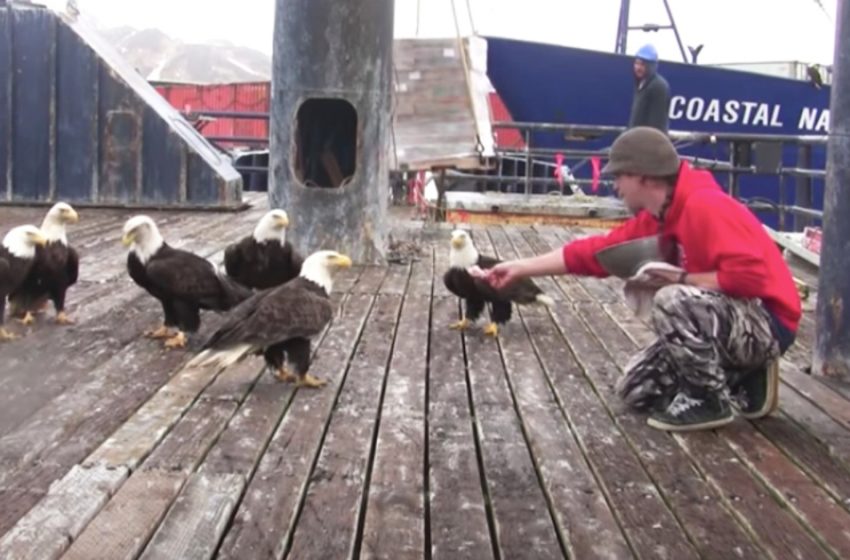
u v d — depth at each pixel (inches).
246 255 266.5
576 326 269.1
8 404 191.9
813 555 136.4
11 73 502.3
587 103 784.3
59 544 131.1
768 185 737.6
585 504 150.9
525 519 145.6
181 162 508.4
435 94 458.6
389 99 362.6
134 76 542.9
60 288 255.0
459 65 459.2
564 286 327.6
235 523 140.6
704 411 183.9
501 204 508.1
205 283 233.0
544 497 154.0
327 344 240.5
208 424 180.7
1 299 236.8
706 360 180.2
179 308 234.4
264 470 160.1
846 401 207.2
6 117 505.4
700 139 498.3
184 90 1112.8
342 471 160.9
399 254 375.2
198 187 509.0
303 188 356.8
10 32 499.8
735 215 179.0
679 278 182.4
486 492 156.3
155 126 506.9
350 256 357.1
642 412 194.2
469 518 144.8
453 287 255.8
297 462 163.8
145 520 139.6
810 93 813.9
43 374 212.2
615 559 133.8
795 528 144.7
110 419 182.7
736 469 167.0
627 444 177.6
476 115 459.2
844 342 221.9
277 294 198.4
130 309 273.1
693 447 176.7
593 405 199.2
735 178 504.7
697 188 180.5
